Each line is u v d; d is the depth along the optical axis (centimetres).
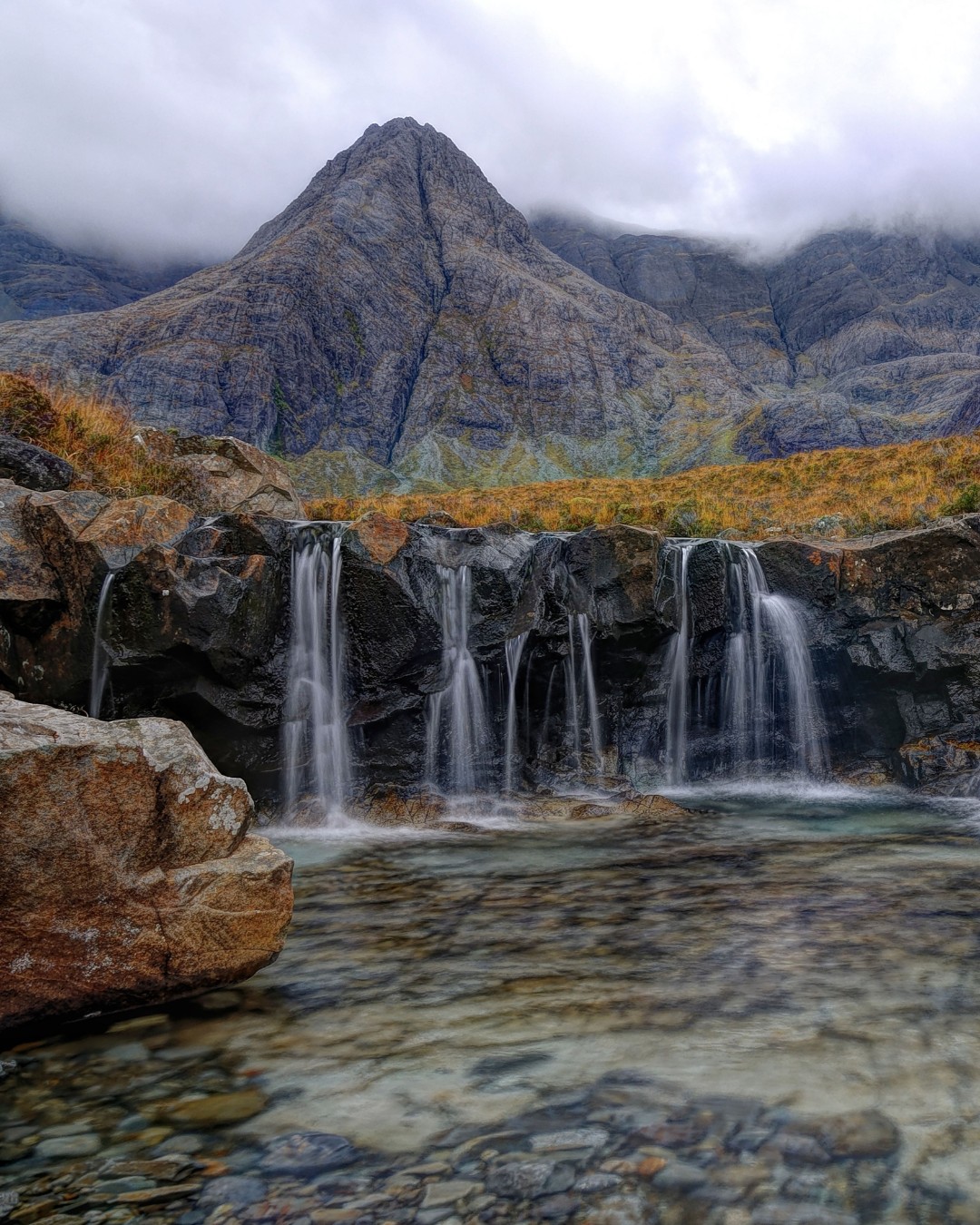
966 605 1382
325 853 987
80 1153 369
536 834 1084
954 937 640
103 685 1026
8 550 1010
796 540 1547
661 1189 334
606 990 548
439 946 646
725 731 1538
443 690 1299
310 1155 365
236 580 1096
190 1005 530
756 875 851
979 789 1236
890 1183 336
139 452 1569
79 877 495
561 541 1456
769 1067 435
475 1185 339
